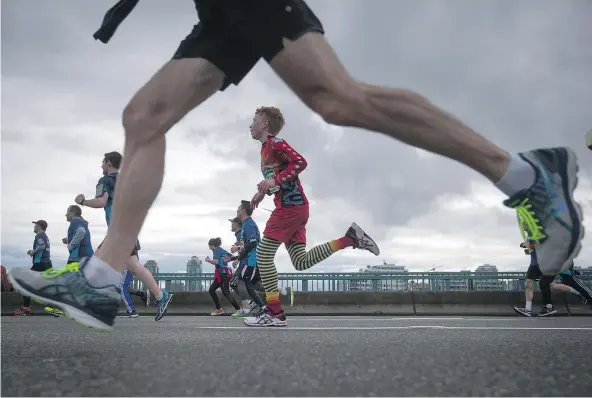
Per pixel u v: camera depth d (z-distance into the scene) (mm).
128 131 1922
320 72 1686
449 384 1185
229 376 1274
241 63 1933
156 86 1899
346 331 3512
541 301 11586
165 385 1175
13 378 1255
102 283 1871
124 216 1909
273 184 4973
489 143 1718
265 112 5461
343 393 1101
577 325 5086
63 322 5953
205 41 1891
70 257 7996
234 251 9461
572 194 1728
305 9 1726
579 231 1712
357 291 11656
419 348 1891
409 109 1678
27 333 3033
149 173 1908
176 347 1959
